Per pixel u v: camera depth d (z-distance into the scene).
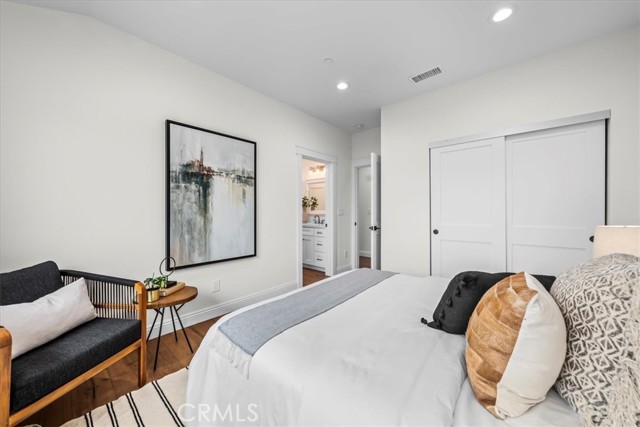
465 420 0.68
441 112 2.93
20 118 1.61
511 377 0.68
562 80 2.25
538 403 0.71
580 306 0.72
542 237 2.40
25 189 1.62
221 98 2.69
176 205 2.32
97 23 1.90
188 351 2.02
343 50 2.27
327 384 0.81
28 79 1.64
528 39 2.13
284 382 0.88
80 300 1.45
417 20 1.91
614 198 2.06
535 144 2.43
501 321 0.73
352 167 4.75
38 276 1.46
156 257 2.21
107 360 1.37
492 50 2.27
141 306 1.58
